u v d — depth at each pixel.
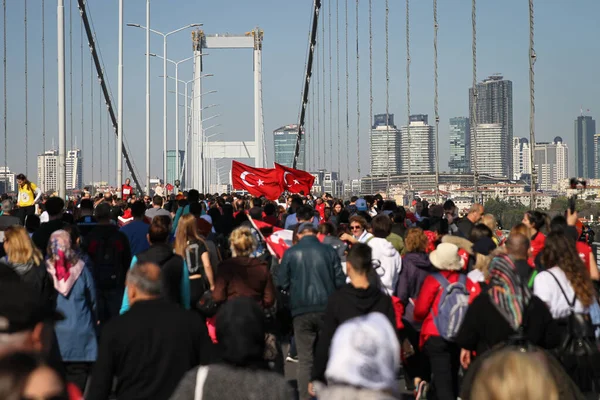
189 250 12.45
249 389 5.47
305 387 11.44
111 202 30.02
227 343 5.64
